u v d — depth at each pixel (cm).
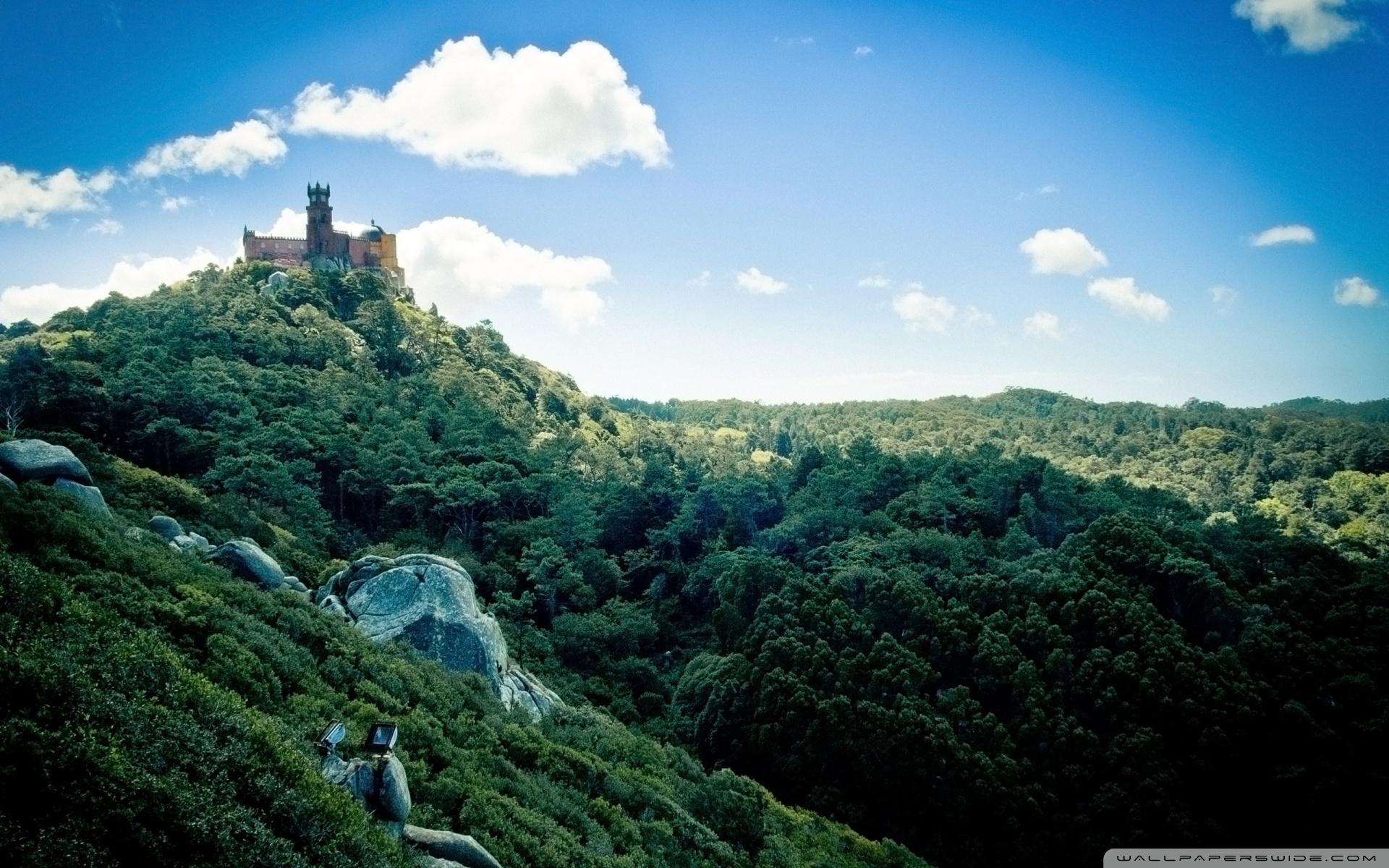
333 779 2028
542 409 16838
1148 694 5269
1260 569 7062
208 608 2830
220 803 1587
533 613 7688
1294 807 4950
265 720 2122
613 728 5050
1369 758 5044
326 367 12088
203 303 12838
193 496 5606
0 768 1306
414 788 2520
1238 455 16788
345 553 7456
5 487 3006
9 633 1766
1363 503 12656
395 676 3378
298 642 3244
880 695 5534
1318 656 5584
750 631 6450
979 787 4916
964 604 6450
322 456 8744
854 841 4619
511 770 3122
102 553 2862
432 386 13512
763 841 4003
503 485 9300
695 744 5956
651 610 8369
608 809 3259
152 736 1642
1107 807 4828
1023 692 5494
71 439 5622
